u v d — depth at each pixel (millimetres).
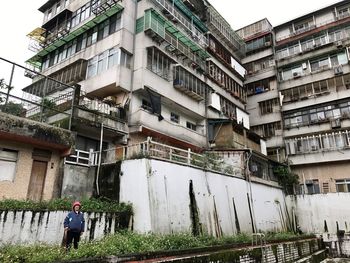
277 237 16609
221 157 22875
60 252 8016
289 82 33156
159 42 21906
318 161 28484
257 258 12938
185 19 25812
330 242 21688
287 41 34594
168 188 14367
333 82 30531
